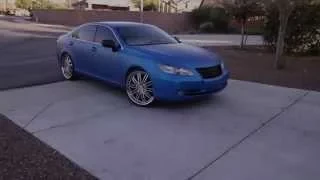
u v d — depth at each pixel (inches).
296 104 299.7
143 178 183.9
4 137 227.5
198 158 203.8
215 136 232.4
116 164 197.2
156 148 215.5
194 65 277.0
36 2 2121.1
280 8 468.4
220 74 292.7
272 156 207.5
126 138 229.0
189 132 238.5
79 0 2159.2
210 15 1643.7
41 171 185.6
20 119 260.7
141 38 322.7
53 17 1771.7
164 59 278.7
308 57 631.8
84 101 304.8
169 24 1685.5
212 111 279.0
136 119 261.4
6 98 311.1
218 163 198.7
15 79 382.6
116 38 318.3
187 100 286.0
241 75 424.5
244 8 777.6
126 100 307.9
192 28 1724.9
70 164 195.5
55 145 218.4
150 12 1649.9
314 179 184.5
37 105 293.3
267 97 319.9
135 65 290.8
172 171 190.2
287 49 659.4
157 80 276.2
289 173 189.9
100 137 230.8
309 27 646.5
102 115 270.2
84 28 362.3
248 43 958.4
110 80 322.3
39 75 404.8
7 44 747.4
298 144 223.1
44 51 625.3
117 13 1683.1
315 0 569.9
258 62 551.2
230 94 327.9
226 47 823.7
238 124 252.8
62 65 389.4
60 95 322.3
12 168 187.0
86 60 349.1
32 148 212.8
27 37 943.0
